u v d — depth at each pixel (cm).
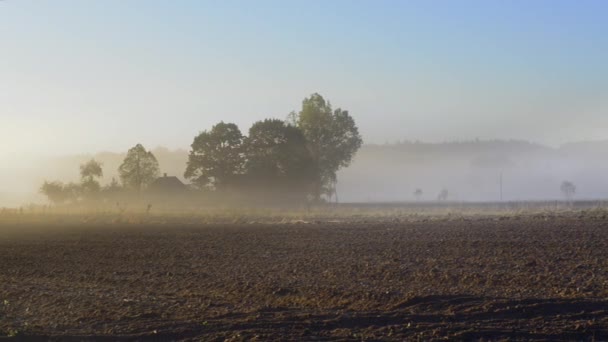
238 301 1734
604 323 1426
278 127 8406
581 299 1620
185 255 2828
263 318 1508
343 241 3209
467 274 2045
